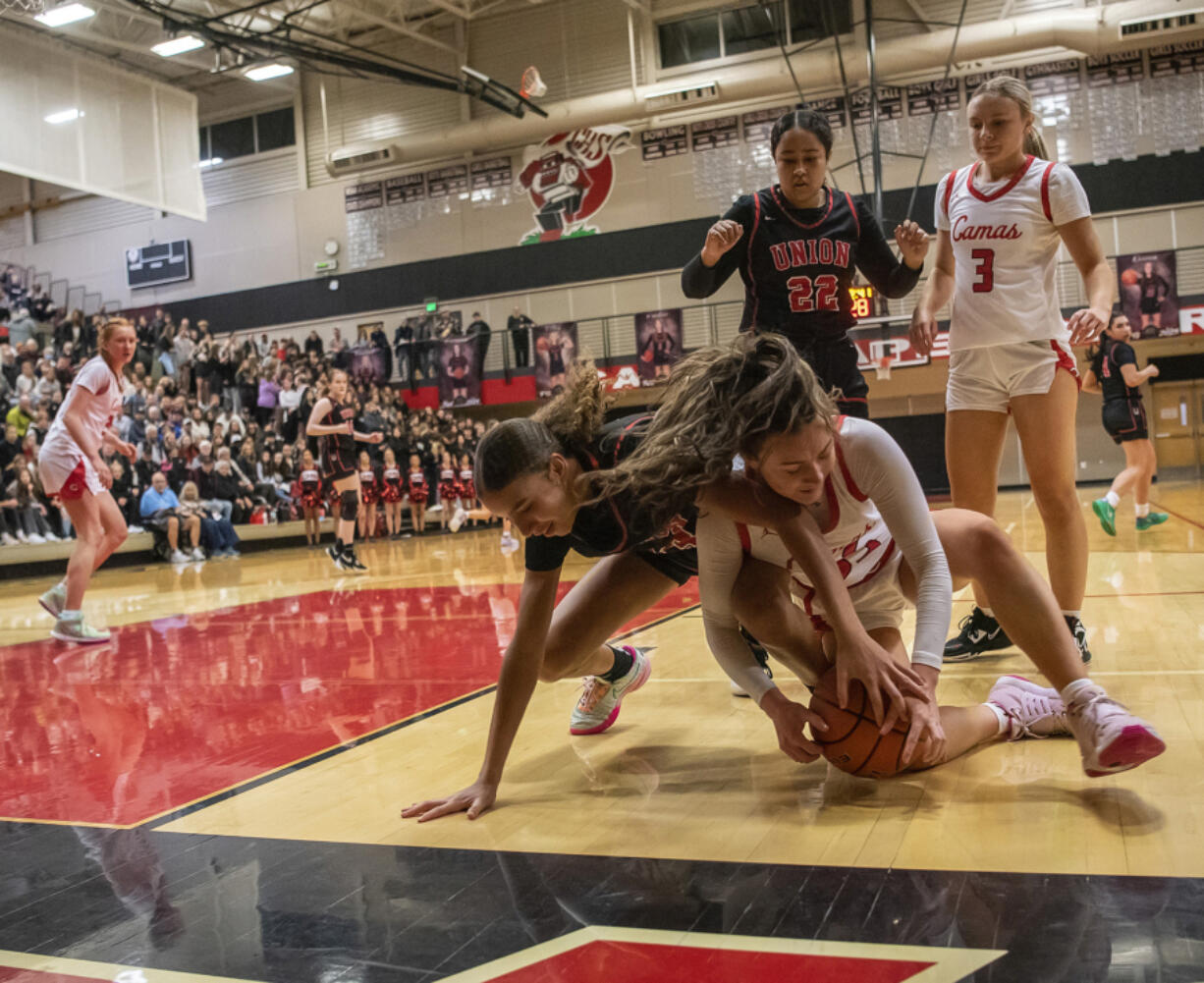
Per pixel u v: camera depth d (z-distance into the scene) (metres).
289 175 21.38
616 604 2.09
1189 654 2.83
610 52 18.92
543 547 1.85
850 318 2.84
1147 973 1.07
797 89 16.39
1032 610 1.77
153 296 22.36
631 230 19.20
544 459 1.65
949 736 1.86
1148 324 16.53
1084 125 17.12
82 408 4.71
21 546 10.48
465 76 19.64
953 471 2.93
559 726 2.53
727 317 18.70
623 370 18.67
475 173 20.05
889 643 1.96
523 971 1.18
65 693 3.43
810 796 1.82
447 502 17.14
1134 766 1.62
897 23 17.39
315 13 18.84
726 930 1.26
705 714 2.56
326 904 1.45
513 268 19.89
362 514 14.92
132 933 1.39
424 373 19.81
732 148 18.58
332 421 8.57
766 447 1.55
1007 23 16.12
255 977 1.22
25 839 1.87
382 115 20.56
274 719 2.81
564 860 1.56
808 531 1.69
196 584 8.18
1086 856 1.43
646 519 1.78
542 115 18.42
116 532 5.00
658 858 1.54
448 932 1.32
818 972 1.13
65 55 13.00
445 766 2.20
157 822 1.93
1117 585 4.35
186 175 14.71
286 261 21.39
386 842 1.71
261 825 1.86
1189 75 16.67
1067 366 2.74
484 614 4.93
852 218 2.82
